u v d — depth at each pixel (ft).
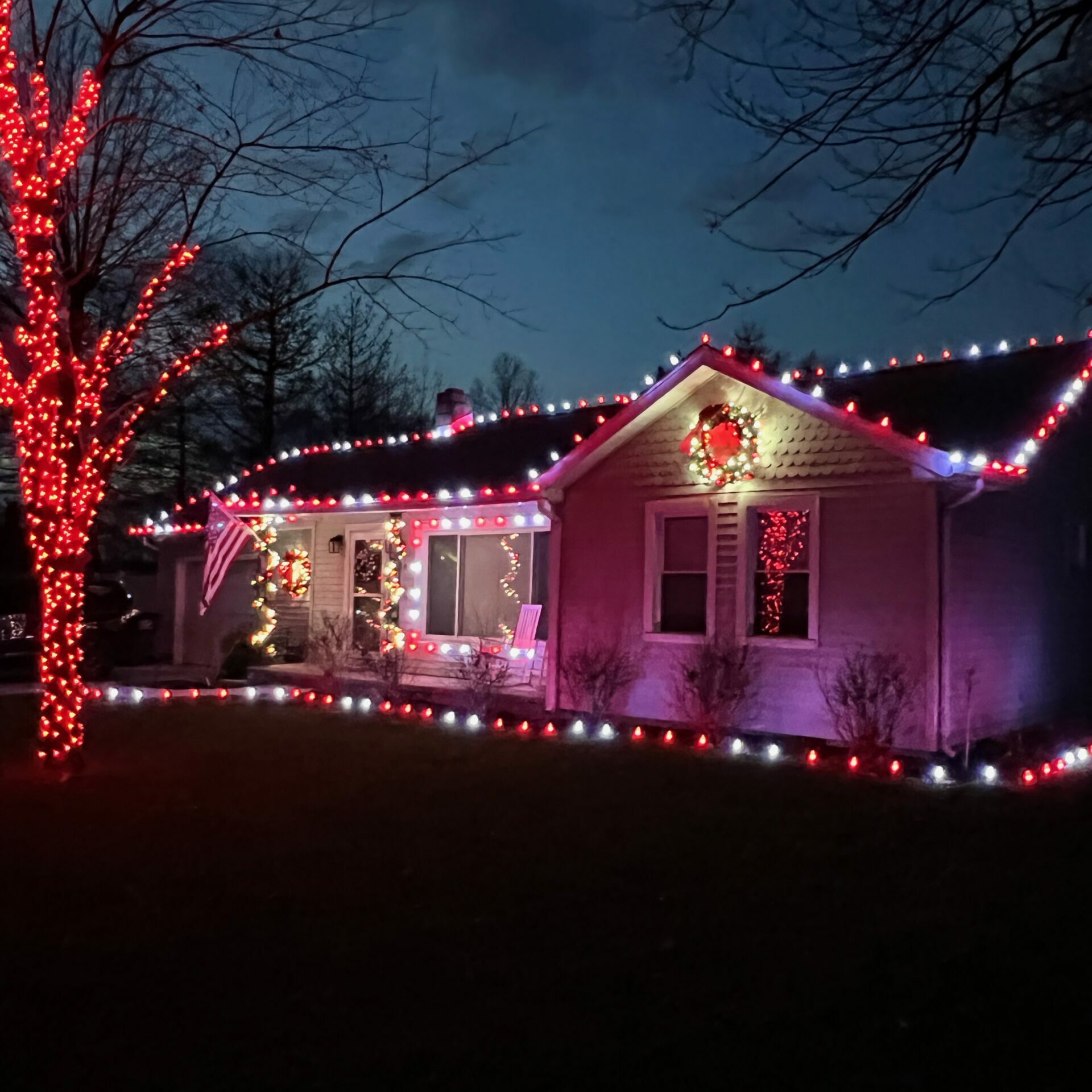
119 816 26.55
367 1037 14.65
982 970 17.06
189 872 21.83
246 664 59.52
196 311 45.44
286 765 33.40
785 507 39.17
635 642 42.70
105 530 109.40
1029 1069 13.94
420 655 54.24
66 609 32.35
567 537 45.03
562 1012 15.47
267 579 58.18
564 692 44.39
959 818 26.71
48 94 32.73
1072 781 32.12
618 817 26.61
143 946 17.88
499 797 28.84
